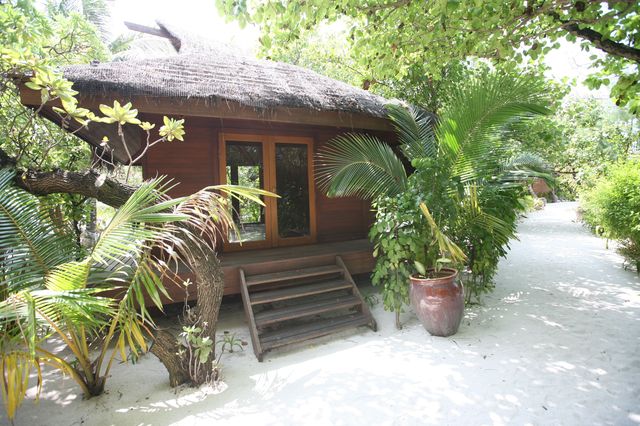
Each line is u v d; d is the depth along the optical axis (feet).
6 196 8.34
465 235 14.03
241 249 17.37
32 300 5.50
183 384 9.20
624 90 9.84
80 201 16.57
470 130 12.09
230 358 10.78
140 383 9.39
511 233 13.83
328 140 19.40
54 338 12.41
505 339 11.31
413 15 10.53
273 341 11.13
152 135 15.61
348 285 13.92
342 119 15.66
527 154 15.79
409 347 11.09
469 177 13.15
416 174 12.41
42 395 8.89
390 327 12.88
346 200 20.07
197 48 25.08
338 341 11.88
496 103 11.44
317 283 14.30
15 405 6.34
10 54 8.68
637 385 8.43
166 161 15.84
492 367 9.57
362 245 18.15
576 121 38.70
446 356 10.33
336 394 8.60
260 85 14.48
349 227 20.17
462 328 12.41
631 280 17.51
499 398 8.13
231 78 14.58
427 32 10.73
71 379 9.66
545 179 13.85
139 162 24.93
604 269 19.76
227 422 7.66
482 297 15.61
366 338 12.03
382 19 10.72
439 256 13.10
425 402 8.11
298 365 10.24
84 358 8.42
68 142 18.94
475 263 13.89
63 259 8.44
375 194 14.19
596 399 7.95
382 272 12.67
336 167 14.32
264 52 10.51
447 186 12.23
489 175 13.41
